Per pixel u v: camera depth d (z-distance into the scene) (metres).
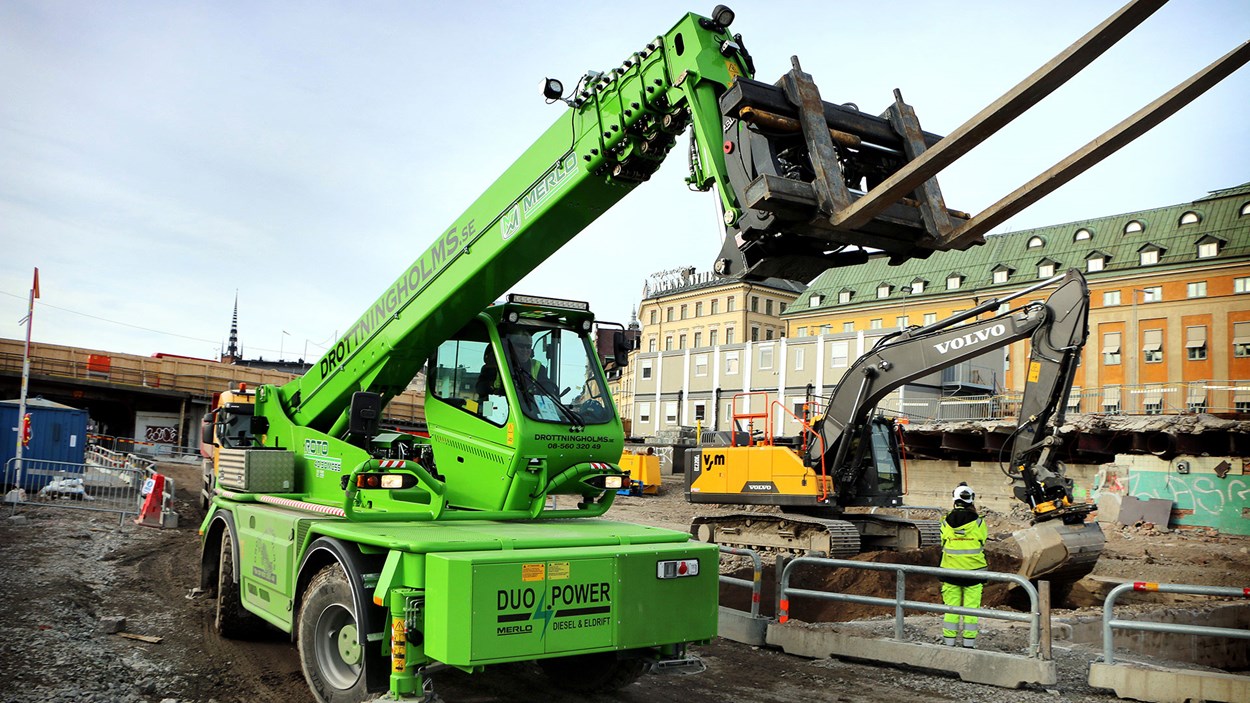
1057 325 13.30
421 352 7.36
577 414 6.98
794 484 17.69
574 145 5.92
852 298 78.62
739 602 14.80
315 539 6.30
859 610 15.28
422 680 5.29
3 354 46.28
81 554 12.68
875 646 8.34
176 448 50.81
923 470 29.75
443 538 5.50
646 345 99.75
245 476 7.82
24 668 6.55
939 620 10.26
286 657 7.65
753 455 18.53
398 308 7.21
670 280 99.06
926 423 29.70
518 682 7.21
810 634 8.73
